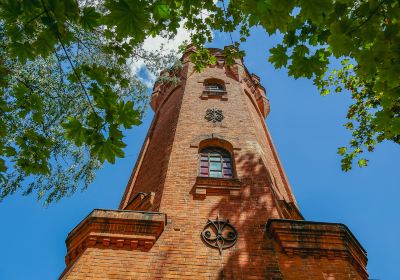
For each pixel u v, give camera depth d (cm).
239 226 875
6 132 586
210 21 910
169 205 931
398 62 435
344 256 817
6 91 681
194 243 821
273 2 380
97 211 860
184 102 1499
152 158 1314
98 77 546
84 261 759
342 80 1182
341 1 420
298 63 511
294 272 771
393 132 510
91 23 444
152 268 755
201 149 1199
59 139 782
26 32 462
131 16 416
